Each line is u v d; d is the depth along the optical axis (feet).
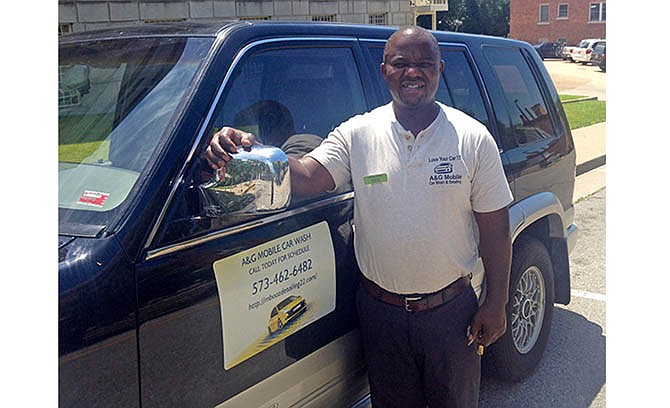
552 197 11.94
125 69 7.03
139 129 6.29
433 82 7.00
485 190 7.10
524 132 11.71
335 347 7.63
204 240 5.98
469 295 7.54
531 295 11.65
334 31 8.44
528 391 11.35
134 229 5.54
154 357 5.55
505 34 185.68
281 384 6.89
